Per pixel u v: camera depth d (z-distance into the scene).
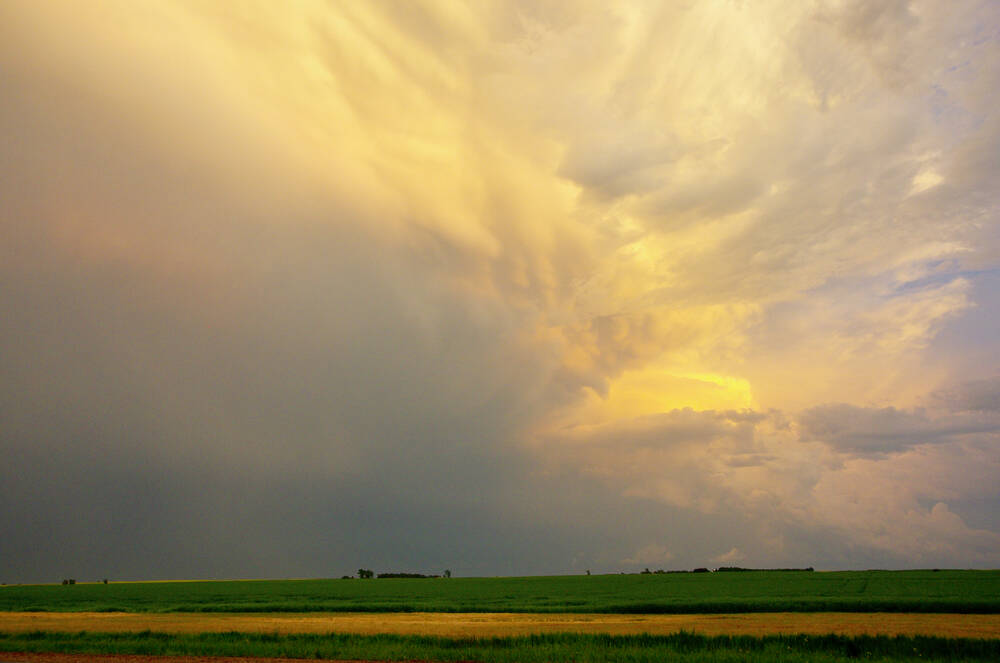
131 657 24.64
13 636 33.34
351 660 23.97
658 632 36.09
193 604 71.94
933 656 28.39
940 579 106.69
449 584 135.88
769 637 32.81
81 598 94.00
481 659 24.55
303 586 142.38
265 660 23.84
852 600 59.44
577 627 40.84
